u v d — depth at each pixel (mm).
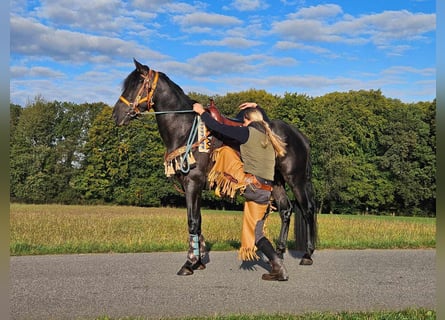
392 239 11133
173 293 5543
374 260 8031
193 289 5746
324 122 48375
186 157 6520
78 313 4688
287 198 7801
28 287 5734
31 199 51875
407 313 4734
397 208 51188
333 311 4898
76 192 51875
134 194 50469
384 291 5836
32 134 54094
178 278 6359
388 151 49906
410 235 13609
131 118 6902
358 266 7469
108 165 50750
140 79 6789
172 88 6816
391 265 7582
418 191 48688
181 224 18391
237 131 5840
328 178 48031
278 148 5984
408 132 49781
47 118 54781
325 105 52656
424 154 49281
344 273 6898
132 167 51156
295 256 8320
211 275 6582
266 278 6285
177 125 6684
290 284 6113
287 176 7348
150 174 51344
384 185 49344
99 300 5184
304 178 7477
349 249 9312
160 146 50844
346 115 51062
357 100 53625
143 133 50656
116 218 22016
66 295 5383
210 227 15953
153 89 6727
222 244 9320
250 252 5855
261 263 7543
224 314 4711
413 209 50344
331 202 49750
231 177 5953
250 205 5910
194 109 6133
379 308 5062
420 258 8281
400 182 49344
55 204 51000
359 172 49125
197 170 6586
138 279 6262
